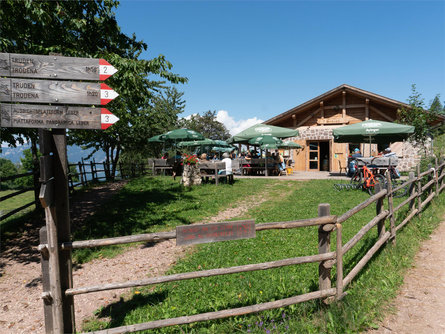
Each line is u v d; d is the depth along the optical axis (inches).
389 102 733.3
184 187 499.8
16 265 206.7
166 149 898.1
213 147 970.1
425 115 642.8
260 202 393.7
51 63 121.0
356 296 137.3
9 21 247.3
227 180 571.2
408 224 246.8
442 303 137.3
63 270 112.2
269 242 228.8
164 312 138.6
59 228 111.5
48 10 252.8
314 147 862.5
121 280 179.8
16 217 343.6
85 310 149.5
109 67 125.8
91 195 475.5
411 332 117.9
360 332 118.6
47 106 119.4
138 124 735.1
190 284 165.8
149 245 241.8
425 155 444.1
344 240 220.2
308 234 245.1
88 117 123.0
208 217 319.6
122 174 759.1
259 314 128.5
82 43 319.6
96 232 268.1
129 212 339.3
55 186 111.7
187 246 237.6
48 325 111.3
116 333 107.0
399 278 159.6
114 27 331.6
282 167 730.8
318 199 386.0
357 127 494.9
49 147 111.7
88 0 305.1
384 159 428.8
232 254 207.9
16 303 158.7
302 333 116.5
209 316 114.8
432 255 193.8
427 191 326.3
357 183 463.2
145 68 303.4
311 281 156.4
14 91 118.0
